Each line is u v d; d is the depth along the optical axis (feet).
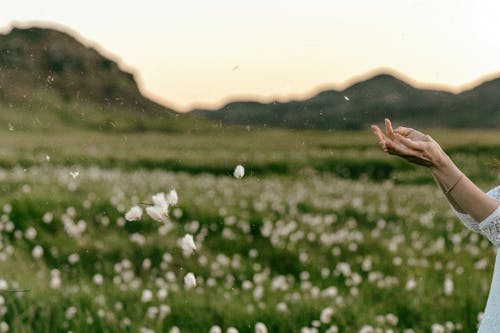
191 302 19.16
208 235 31.14
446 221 39.04
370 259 27.53
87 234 29.14
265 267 27.32
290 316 18.15
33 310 17.20
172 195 9.26
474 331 18.26
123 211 32.22
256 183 55.88
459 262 27.68
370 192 53.21
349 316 18.54
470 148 89.10
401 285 23.25
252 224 32.99
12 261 23.34
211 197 41.47
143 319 17.60
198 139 102.32
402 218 39.42
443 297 21.12
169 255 24.32
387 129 8.20
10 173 48.19
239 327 17.48
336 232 32.78
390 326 18.12
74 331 16.48
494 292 8.52
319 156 81.56
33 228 28.07
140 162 79.41
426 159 8.06
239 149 91.91
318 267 26.99
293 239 30.04
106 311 17.75
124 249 26.96
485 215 8.06
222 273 24.71
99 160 77.15
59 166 63.57
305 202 42.09
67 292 18.99
